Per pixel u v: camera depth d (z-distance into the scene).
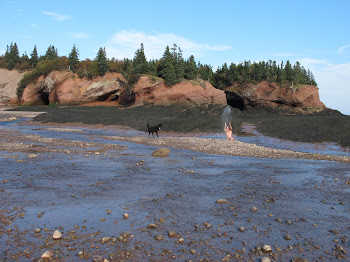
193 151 21.47
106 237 5.80
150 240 5.84
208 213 7.60
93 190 9.68
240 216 7.40
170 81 68.25
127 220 6.96
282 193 9.74
